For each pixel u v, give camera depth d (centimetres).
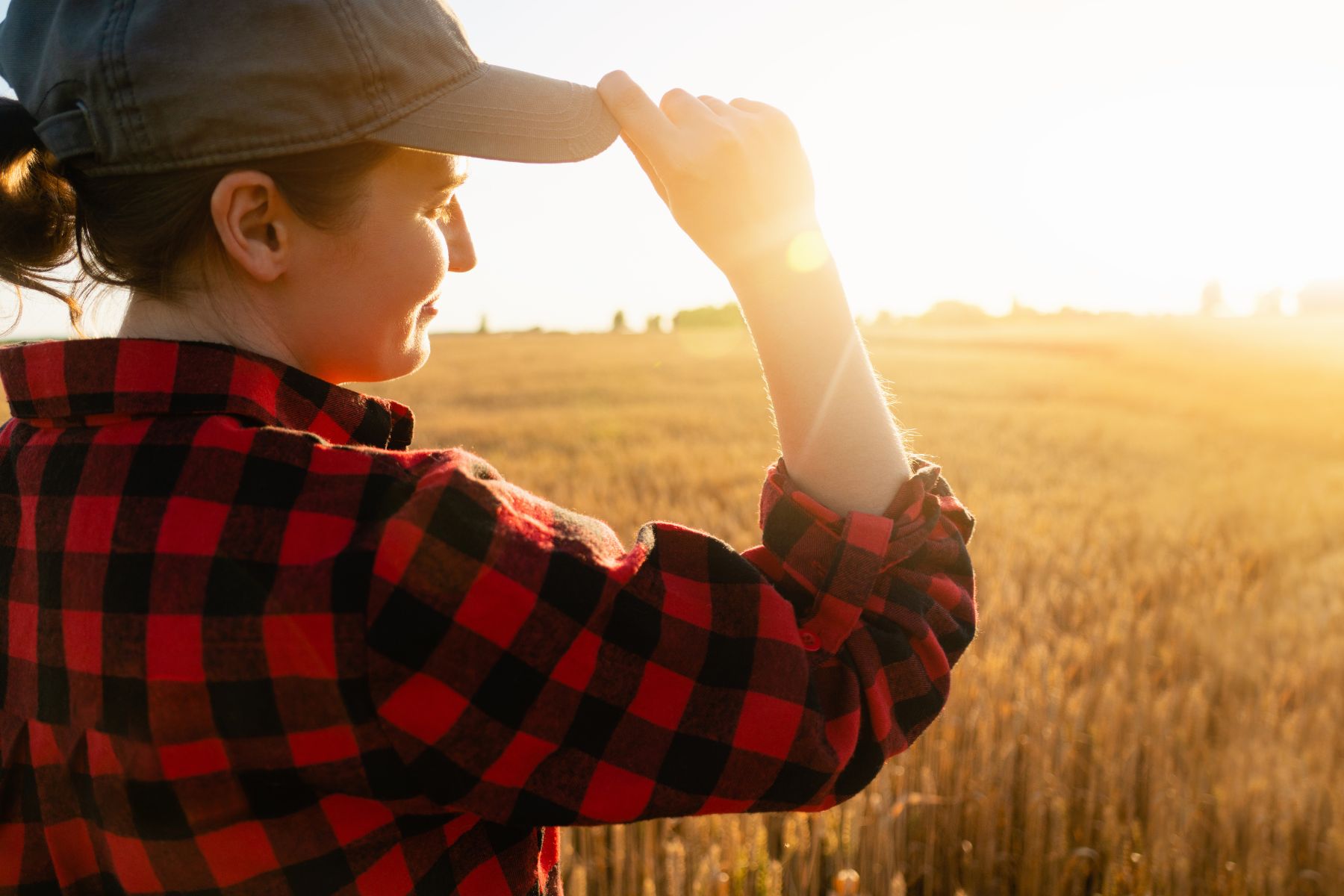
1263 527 816
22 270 68
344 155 61
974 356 4112
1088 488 1049
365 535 56
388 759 56
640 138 67
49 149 60
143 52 57
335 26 58
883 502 69
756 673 59
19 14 64
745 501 868
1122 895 277
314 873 59
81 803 61
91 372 61
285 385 65
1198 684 378
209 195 60
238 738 56
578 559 57
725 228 66
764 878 268
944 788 319
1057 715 345
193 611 55
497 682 54
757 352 70
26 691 62
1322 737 343
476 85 66
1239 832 298
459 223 80
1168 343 4591
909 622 68
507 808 57
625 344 4991
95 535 59
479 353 4231
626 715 57
